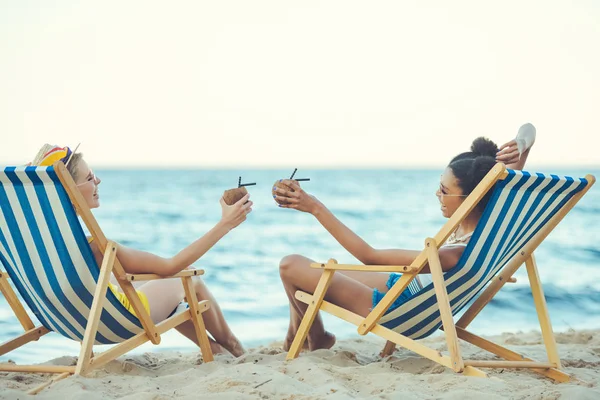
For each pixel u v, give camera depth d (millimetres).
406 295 3510
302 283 3646
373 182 37375
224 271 11258
